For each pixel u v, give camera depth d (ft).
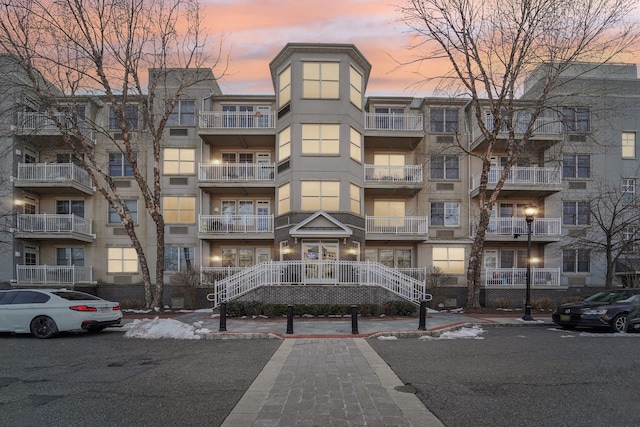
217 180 70.85
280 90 71.56
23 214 67.62
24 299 35.99
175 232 74.43
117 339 34.83
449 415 16.35
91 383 21.01
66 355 28.12
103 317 36.73
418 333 36.60
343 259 64.23
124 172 76.02
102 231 74.95
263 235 70.18
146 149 75.87
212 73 76.18
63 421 15.70
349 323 43.24
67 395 19.01
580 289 69.77
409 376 22.36
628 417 16.21
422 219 70.85
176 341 33.83
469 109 77.30
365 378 21.76
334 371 23.31
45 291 36.65
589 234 73.31
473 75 60.44
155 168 59.16
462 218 75.92
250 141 74.95
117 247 74.84
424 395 18.95
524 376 22.44
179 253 74.18
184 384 20.80
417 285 59.21
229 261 75.82
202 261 73.56
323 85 67.82
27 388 20.15
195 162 75.51
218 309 54.75
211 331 37.06
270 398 18.29
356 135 69.97
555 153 71.77
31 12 52.29
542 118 73.36
